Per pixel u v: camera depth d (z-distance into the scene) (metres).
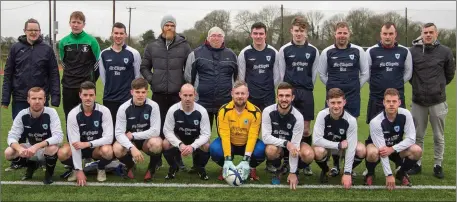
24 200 4.36
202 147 5.18
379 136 4.91
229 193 4.68
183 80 5.82
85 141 5.04
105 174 5.28
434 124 5.47
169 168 5.34
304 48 5.68
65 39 5.72
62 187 4.83
